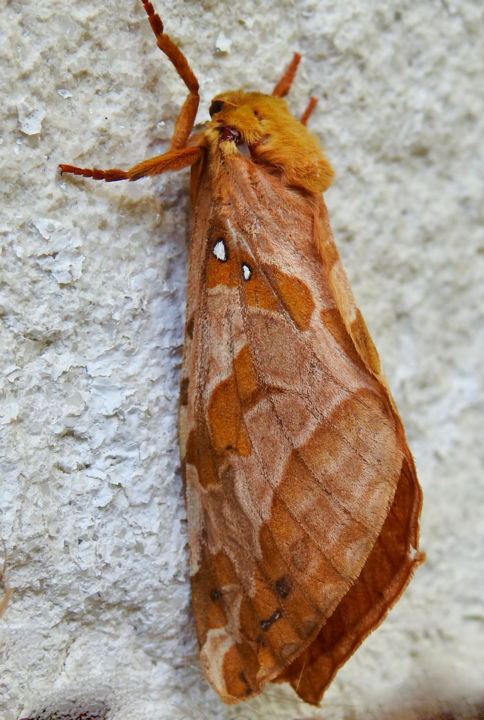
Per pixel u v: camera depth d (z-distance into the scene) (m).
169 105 0.15
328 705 0.16
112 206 0.15
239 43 0.16
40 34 0.15
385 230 0.17
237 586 0.14
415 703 0.16
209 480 0.15
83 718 0.15
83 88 0.15
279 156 0.15
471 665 0.16
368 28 0.16
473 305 0.17
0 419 0.15
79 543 0.15
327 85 0.16
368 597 0.14
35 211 0.15
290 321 0.15
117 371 0.15
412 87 0.17
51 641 0.15
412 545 0.14
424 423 0.17
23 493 0.15
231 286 0.15
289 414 0.14
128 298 0.15
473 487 0.17
